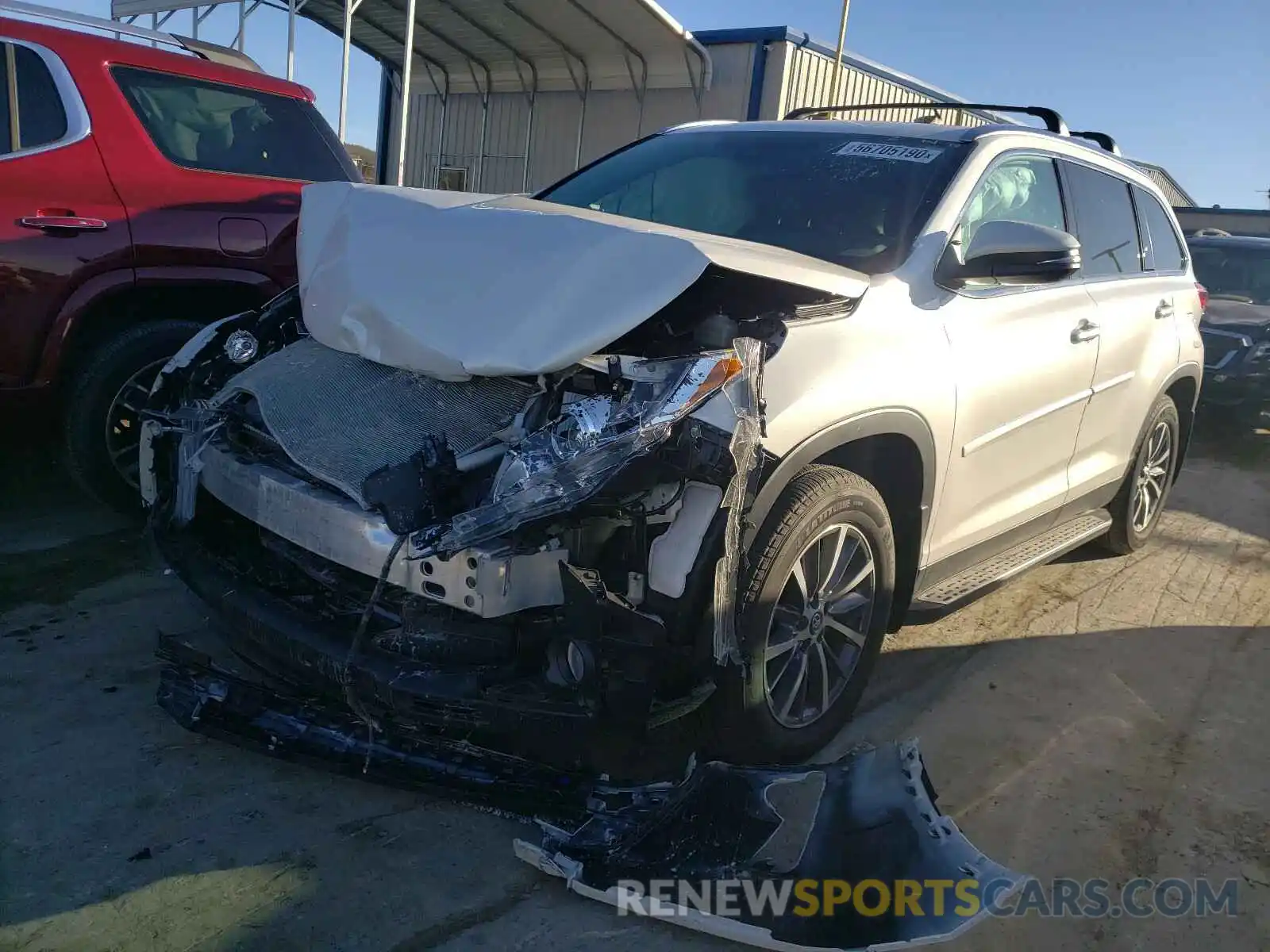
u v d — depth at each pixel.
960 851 2.51
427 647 2.42
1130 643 4.28
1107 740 3.44
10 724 2.93
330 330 2.89
